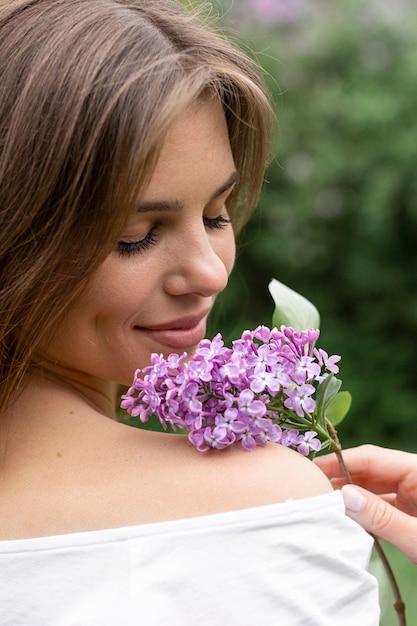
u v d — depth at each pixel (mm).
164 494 774
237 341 814
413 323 3277
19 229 808
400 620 975
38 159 799
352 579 772
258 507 769
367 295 3287
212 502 771
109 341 846
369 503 879
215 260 836
